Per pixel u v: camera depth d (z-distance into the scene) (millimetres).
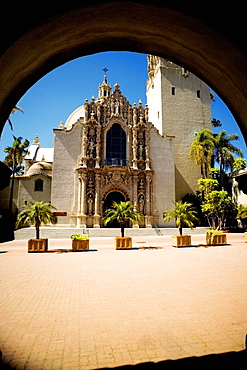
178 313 6359
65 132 39062
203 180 38750
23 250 19281
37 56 4246
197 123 47281
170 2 3721
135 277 10312
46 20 3605
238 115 4812
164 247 21047
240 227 40188
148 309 6660
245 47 3689
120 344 4824
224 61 4297
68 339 5055
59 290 8477
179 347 4672
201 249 19422
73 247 18859
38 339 5062
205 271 11367
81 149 39062
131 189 39312
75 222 36688
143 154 41125
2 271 11633
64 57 4953
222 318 6020
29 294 8047
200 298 7523
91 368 4047
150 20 4277
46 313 6430
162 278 10102
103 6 3844
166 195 40375
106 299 7508
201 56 4656
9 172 4582
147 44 5059
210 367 3977
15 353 4535
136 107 42125
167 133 45594
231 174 42719
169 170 41312
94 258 15500
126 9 3984
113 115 41000
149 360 4238
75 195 37500
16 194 40750
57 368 4055
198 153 42344
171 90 47375
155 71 50000
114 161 39781
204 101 48531
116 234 33062
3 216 36625
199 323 5746
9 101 4367
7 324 5781
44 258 15578
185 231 36031
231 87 4613
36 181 40844
